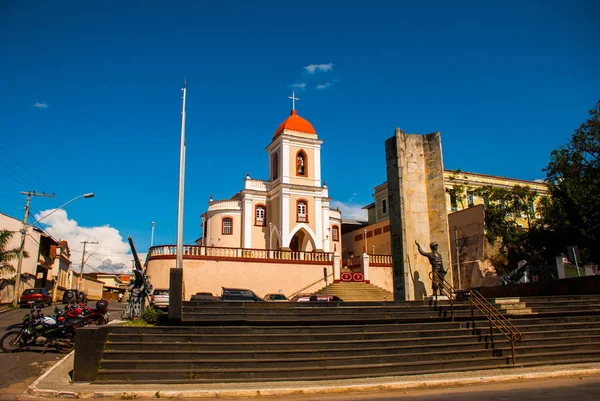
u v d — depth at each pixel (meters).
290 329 13.50
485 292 27.16
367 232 49.34
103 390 10.26
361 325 14.26
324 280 34.94
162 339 12.41
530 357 14.12
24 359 13.67
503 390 10.90
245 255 33.25
